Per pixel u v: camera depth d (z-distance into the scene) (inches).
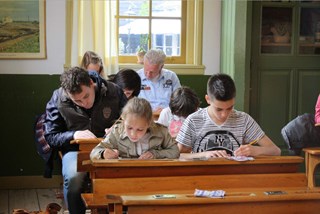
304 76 232.8
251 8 220.5
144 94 213.8
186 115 151.4
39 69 221.1
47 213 143.8
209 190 108.8
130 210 95.0
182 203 96.0
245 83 222.5
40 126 167.3
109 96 156.3
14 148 223.1
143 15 232.1
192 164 114.0
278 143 231.9
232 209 99.0
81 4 218.1
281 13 227.6
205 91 232.7
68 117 153.2
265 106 229.3
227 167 116.3
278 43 228.5
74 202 140.6
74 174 139.9
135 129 118.5
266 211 100.8
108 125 156.9
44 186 226.5
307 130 180.7
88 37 219.6
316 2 230.5
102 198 107.5
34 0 217.9
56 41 220.8
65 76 146.3
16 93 220.4
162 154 124.7
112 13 220.5
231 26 221.3
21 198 210.7
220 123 131.4
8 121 221.3
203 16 231.5
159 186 109.7
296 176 117.2
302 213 102.5
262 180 115.3
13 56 218.5
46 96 222.1
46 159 160.7
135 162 111.4
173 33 234.2
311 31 231.6
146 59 209.2
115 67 222.4
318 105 184.1
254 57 225.6
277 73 229.6
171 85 216.1
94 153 121.3
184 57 235.3
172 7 233.5
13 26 217.5
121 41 231.6
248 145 126.2
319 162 166.6
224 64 229.9
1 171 223.6
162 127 127.9
